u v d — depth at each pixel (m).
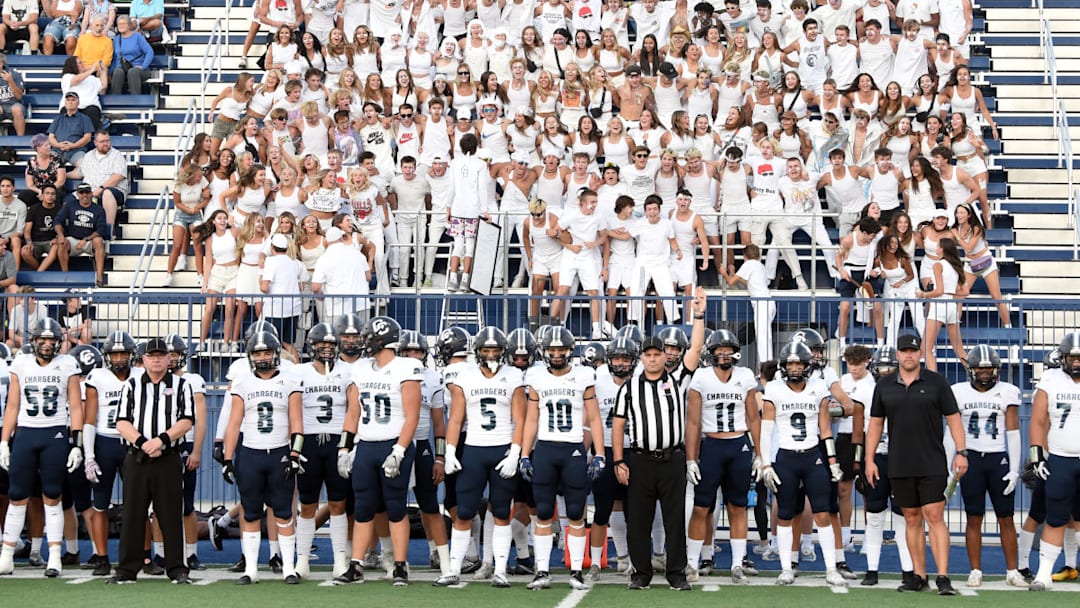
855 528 33.72
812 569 30.12
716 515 31.97
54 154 47.19
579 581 26.48
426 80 48.91
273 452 26.98
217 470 34.91
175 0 57.56
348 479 27.95
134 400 26.88
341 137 44.34
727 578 28.45
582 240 39.84
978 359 27.75
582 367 27.12
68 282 44.84
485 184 41.75
